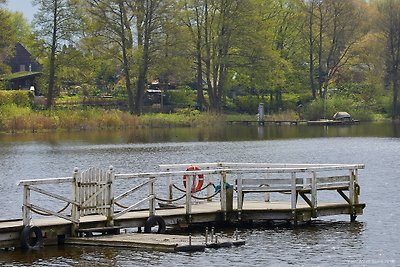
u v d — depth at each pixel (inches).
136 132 3427.7
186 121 3838.6
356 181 1280.8
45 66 3885.3
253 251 1063.6
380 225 1242.0
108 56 3846.0
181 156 2390.5
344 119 4183.1
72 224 1111.6
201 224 1248.2
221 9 4005.9
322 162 2230.6
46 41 3806.6
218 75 4244.6
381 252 1061.1
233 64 4146.2
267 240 1134.4
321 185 1253.7
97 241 1092.5
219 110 4158.5
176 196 1505.9
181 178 1781.5
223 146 2787.9
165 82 4338.1
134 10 3784.5
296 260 1017.5
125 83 4315.9
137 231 1188.5
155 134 3336.6
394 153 2480.3
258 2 4121.6
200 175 1341.0
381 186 1663.4
